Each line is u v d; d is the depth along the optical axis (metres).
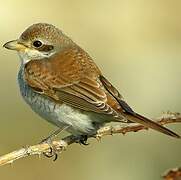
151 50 19.81
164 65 18.59
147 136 14.40
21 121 14.62
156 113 15.91
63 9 20.69
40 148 8.70
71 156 14.27
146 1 21.52
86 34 20.09
